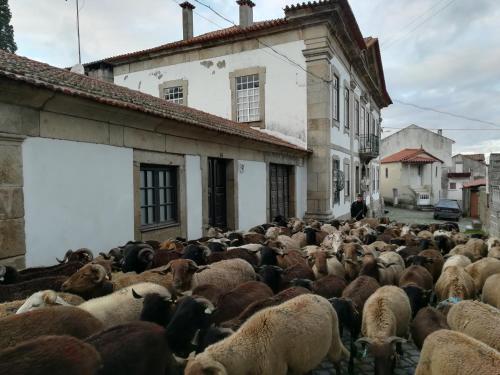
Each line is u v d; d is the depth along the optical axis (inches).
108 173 312.7
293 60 714.8
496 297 243.0
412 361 218.2
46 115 262.1
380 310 190.9
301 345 163.2
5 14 1059.3
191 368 130.0
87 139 293.6
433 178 1797.5
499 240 434.3
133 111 317.7
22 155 247.1
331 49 719.7
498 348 168.6
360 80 1051.9
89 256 265.9
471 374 133.4
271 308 169.0
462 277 254.5
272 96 735.7
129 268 263.6
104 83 448.8
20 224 245.6
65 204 277.1
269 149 581.6
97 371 116.0
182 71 829.8
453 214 1205.1
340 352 194.9
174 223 398.3
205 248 293.6
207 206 442.6
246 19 845.8
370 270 279.1
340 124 815.7
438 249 398.0
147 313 163.0
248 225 538.0
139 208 347.6
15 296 191.9
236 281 253.3
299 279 243.9
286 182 678.5
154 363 138.0
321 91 693.3
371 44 1003.9
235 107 775.7
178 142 394.9
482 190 939.3
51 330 138.7
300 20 690.8
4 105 235.0
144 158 351.9
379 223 607.8
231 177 500.7
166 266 237.6
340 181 810.2
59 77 325.7
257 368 149.8
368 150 1101.1
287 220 589.0
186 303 156.3
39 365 103.7
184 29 904.9
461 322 187.2
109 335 132.7
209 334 160.4
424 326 194.4
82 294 197.2
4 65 256.2
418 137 2116.1
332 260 314.2
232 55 774.5
